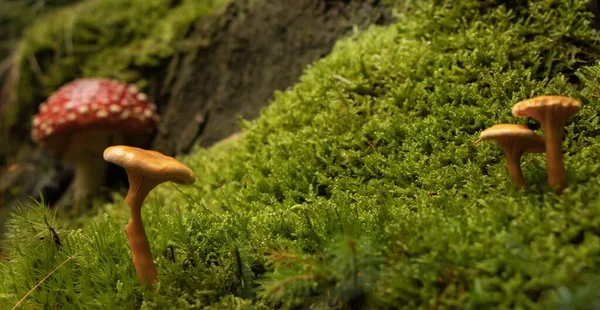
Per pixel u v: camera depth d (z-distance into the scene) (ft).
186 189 9.04
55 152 14.70
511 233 4.49
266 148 8.42
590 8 7.63
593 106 6.49
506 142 5.12
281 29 12.26
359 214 6.05
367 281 4.75
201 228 6.24
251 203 7.38
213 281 5.41
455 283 4.38
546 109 4.72
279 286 4.81
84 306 5.48
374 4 10.62
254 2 13.10
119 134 13.48
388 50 8.60
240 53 13.09
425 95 7.54
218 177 8.76
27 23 21.12
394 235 4.93
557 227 4.45
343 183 7.00
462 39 7.80
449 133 6.88
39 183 15.66
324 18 11.46
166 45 15.01
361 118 7.77
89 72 15.76
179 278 5.48
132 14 16.46
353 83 8.20
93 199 12.85
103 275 5.62
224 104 13.23
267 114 9.26
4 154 16.51
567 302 3.62
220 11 13.94
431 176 6.43
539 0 7.82
